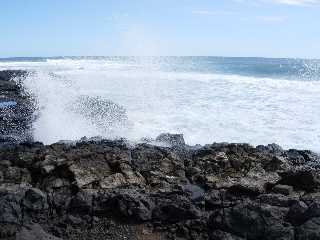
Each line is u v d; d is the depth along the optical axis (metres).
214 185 8.33
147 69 49.31
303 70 48.88
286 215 6.70
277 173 8.66
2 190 7.69
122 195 7.34
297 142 14.55
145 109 19.73
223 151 9.83
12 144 12.26
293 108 19.67
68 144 10.48
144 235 6.88
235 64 67.12
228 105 20.52
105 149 9.77
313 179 7.93
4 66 54.19
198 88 27.02
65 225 7.07
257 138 15.05
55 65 59.41
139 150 10.03
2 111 18.11
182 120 17.53
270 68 52.84
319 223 6.23
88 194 7.56
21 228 6.38
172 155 9.58
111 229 7.00
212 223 6.88
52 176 8.48
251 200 7.55
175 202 7.29
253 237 6.50
